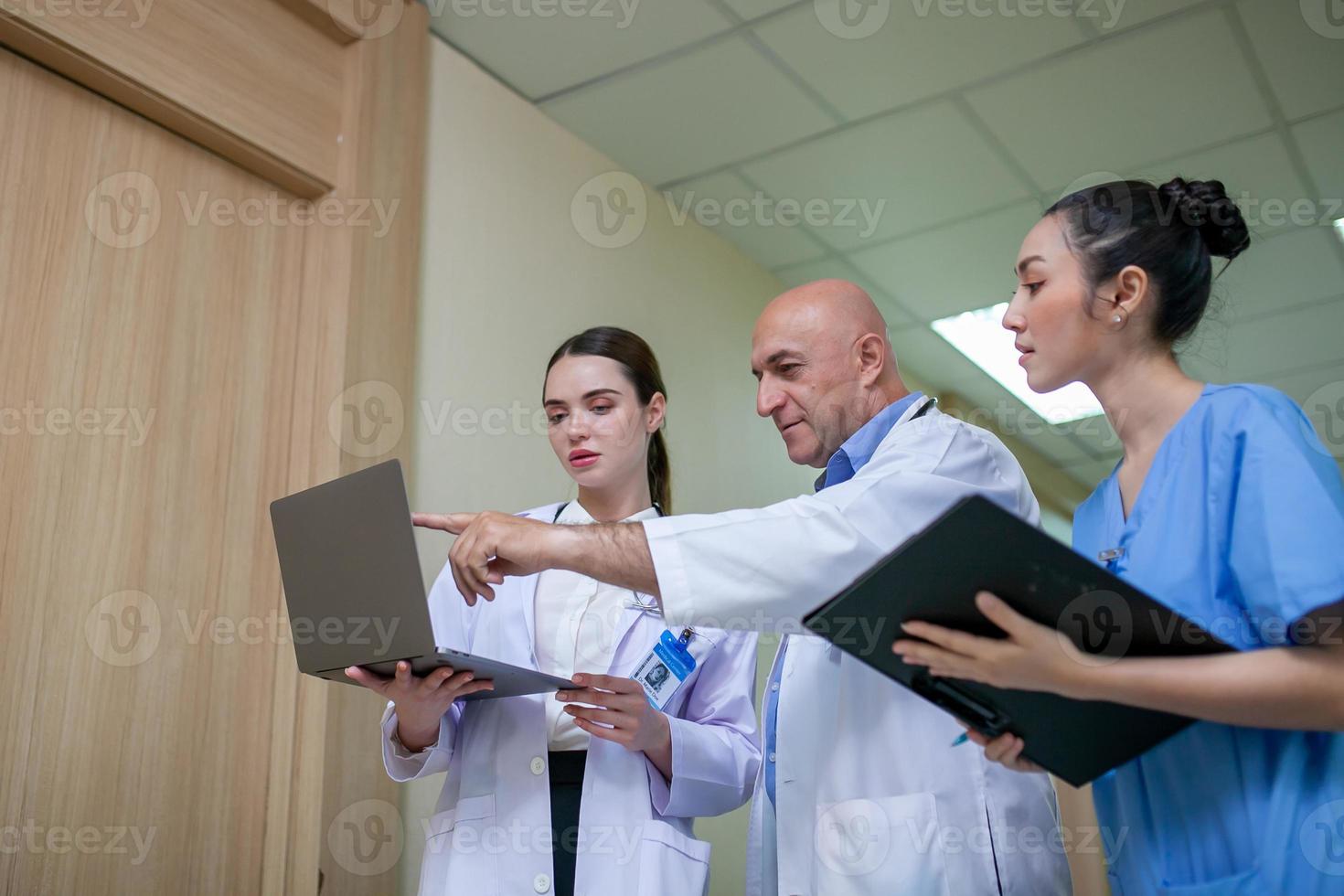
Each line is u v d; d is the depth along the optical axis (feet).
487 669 4.77
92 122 7.13
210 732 7.07
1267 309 14.39
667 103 10.91
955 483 4.48
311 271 8.32
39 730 6.19
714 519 4.23
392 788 7.70
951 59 10.22
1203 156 11.60
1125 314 4.07
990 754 3.83
